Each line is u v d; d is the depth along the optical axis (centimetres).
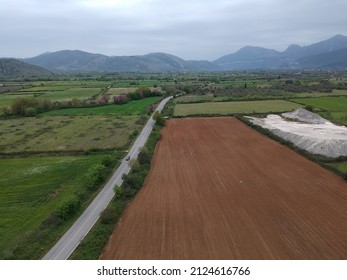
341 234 3475
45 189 4919
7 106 12012
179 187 4844
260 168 5534
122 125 9175
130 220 3903
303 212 3972
